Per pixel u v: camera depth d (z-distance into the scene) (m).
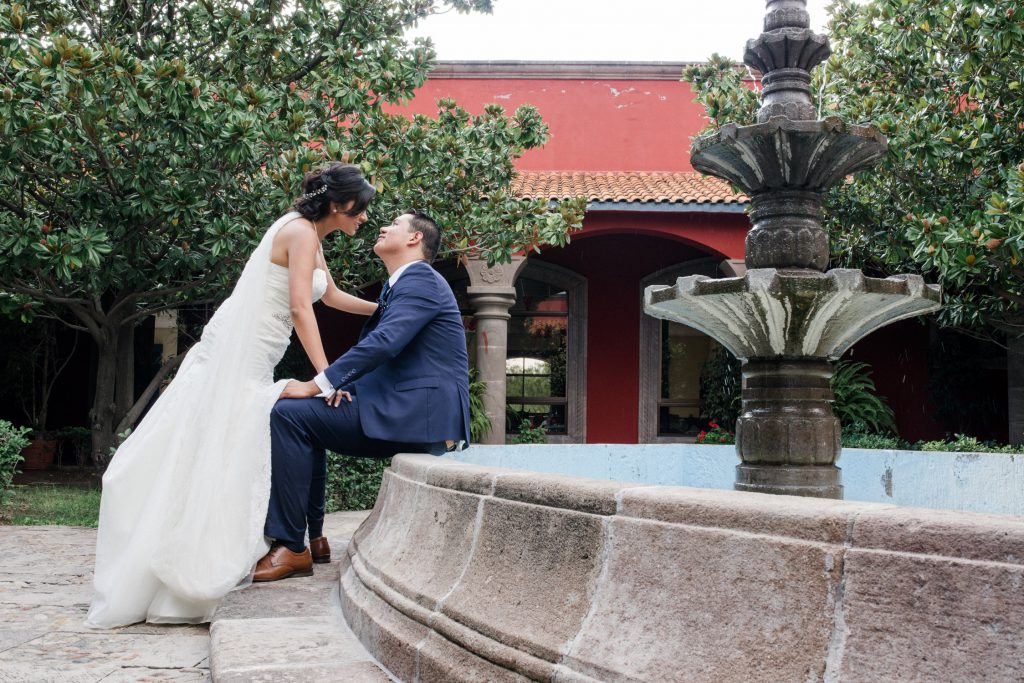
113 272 8.83
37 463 13.29
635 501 1.74
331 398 3.28
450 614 2.09
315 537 3.89
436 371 3.35
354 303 3.90
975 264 8.61
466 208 9.73
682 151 16.70
